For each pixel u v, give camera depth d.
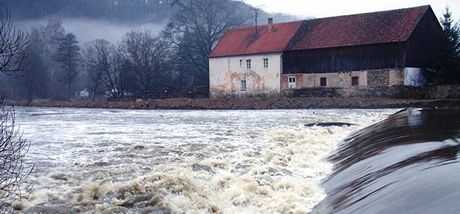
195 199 10.33
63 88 102.62
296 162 15.23
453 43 46.75
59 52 96.19
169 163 14.01
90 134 22.89
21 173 11.45
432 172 9.30
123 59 87.81
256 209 10.27
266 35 60.31
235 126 27.02
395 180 9.62
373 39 49.88
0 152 9.98
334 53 52.66
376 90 48.59
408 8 51.44
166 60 80.56
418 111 28.16
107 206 9.45
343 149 17.77
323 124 26.78
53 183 11.08
